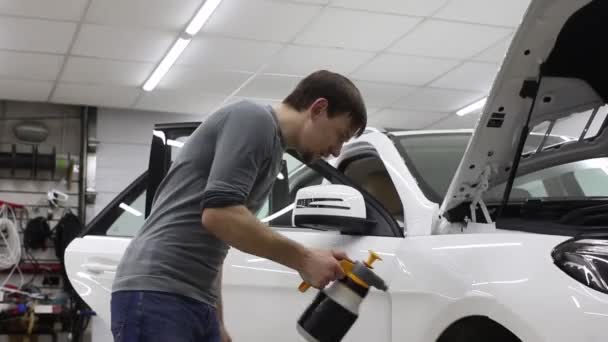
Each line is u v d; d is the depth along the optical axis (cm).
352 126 185
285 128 183
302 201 262
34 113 1044
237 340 276
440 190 292
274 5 700
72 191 1044
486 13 722
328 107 182
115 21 733
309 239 281
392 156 308
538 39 229
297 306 270
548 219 268
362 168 344
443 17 734
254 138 173
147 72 897
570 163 286
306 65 880
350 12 719
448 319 240
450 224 269
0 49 809
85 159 1046
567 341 199
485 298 226
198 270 179
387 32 771
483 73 912
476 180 259
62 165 1024
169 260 177
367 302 264
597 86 253
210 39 791
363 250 270
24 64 861
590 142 268
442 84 962
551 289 210
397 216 320
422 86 973
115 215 313
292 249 174
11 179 1020
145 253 178
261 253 171
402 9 712
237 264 279
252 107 177
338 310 178
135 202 319
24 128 1023
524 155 266
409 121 1162
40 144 1041
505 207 263
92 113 1061
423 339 248
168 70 891
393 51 831
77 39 782
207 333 185
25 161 1013
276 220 307
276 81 944
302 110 184
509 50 229
